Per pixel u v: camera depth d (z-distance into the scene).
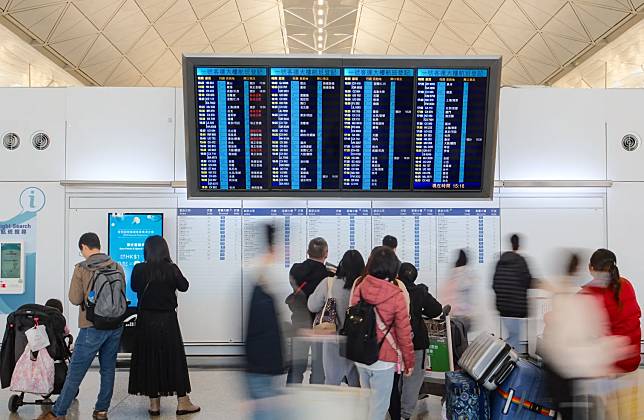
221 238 8.43
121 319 5.76
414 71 6.86
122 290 5.80
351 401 4.18
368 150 7.03
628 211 8.62
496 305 7.58
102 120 8.48
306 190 7.10
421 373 5.55
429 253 8.48
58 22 12.18
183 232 8.42
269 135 6.97
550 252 8.52
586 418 3.72
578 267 3.84
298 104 6.91
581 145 8.62
